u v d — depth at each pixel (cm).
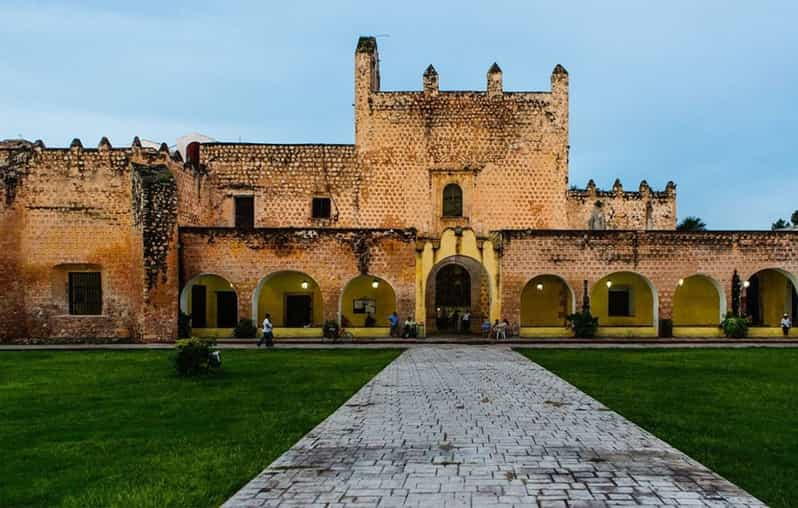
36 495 820
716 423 1217
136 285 3203
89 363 2284
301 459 973
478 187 3725
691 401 1456
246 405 1430
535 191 3731
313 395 1555
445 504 769
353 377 1864
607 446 1041
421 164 3734
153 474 903
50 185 3284
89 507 775
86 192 3284
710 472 898
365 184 3734
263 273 3269
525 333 3262
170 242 3142
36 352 2725
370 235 3272
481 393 1569
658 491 815
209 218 3734
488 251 3269
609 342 3039
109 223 3278
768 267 3322
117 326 3244
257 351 2702
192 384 1750
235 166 3738
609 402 1441
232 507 769
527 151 3731
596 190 4003
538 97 3744
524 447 1036
